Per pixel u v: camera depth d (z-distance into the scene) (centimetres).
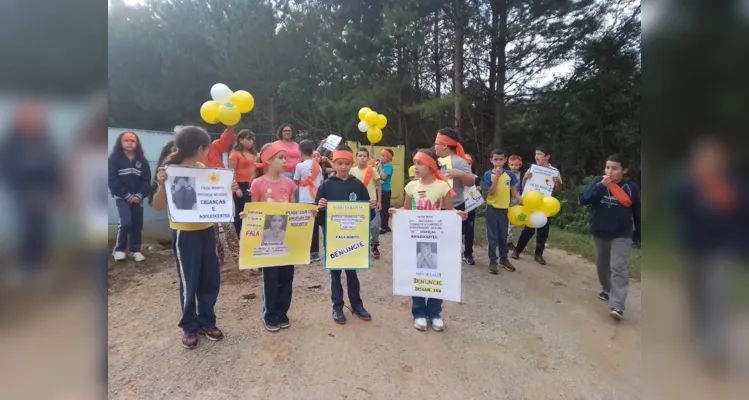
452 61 1427
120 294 450
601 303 490
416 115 1423
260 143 1257
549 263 666
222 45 1616
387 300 468
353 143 1152
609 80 1102
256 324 390
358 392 294
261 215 360
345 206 389
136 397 276
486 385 312
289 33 1611
